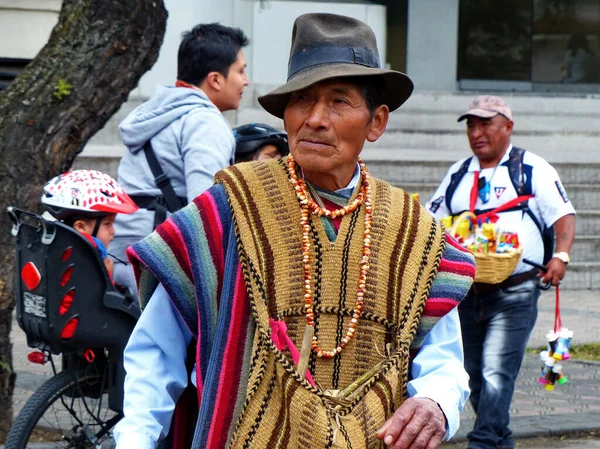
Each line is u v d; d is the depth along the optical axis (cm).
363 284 225
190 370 240
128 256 228
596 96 1570
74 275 389
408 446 217
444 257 235
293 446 214
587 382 716
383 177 1224
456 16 1614
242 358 220
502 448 500
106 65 502
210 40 465
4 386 504
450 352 237
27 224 391
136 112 449
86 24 503
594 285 1120
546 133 1473
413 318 227
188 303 226
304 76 224
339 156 228
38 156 496
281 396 217
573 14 1817
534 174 512
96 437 419
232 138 446
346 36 230
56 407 426
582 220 1177
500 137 520
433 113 1470
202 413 219
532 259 511
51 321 388
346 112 229
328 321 224
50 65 503
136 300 417
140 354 230
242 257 221
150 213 434
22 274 395
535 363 780
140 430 221
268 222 226
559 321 546
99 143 1221
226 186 229
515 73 1808
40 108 496
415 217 236
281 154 523
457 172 534
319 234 228
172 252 225
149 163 439
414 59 1611
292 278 224
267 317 219
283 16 1420
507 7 1798
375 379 221
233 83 471
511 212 512
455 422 225
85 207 407
